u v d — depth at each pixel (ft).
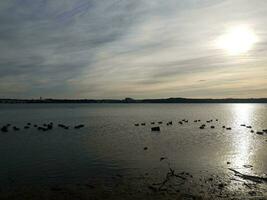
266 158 115.14
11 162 110.11
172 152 127.65
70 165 104.58
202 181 83.82
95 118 374.22
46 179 87.51
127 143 155.84
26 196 73.51
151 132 211.20
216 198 71.26
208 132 209.87
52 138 179.63
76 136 188.85
